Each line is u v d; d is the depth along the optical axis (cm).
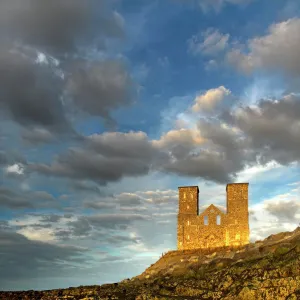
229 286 10938
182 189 18438
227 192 18050
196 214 18100
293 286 9950
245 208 17725
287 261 11344
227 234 17600
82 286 12912
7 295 11469
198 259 15662
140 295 10862
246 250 15062
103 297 10975
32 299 11125
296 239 13888
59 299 11056
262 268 11356
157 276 14862
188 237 17925
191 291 11150
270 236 16112
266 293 9962
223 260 14238
